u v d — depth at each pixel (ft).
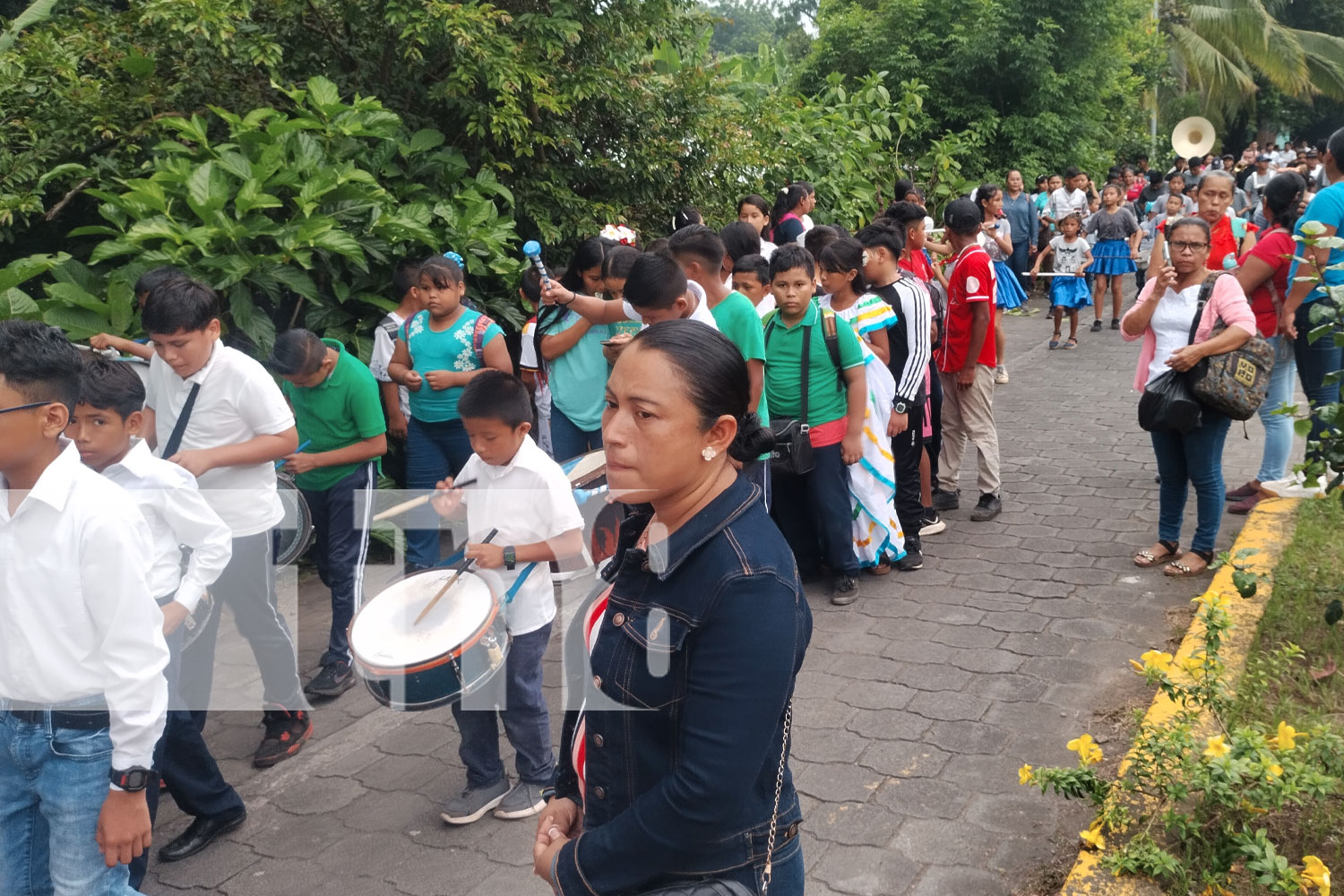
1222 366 15.52
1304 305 18.11
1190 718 10.49
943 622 15.79
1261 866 8.45
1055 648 14.70
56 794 7.70
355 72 23.30
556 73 23.30
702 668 5.10
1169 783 9.75
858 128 40.22
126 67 20.56
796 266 16.17
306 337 12.76
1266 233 18.47
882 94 41.65
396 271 17.34
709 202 28.22
